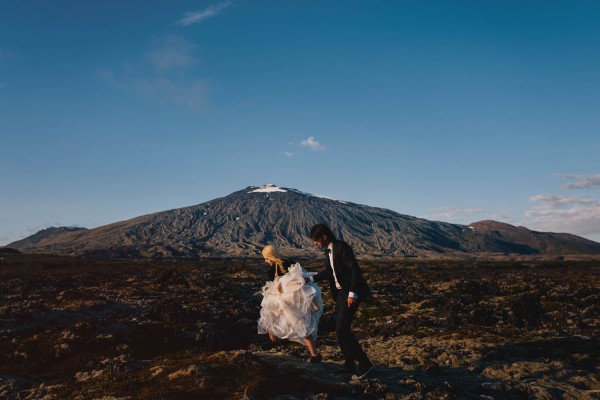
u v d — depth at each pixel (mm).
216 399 7598
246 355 9297
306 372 9219
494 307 23266
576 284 35312
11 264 79188
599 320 19031
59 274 54188
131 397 7809
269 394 7891
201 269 64875
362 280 9023
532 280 39312
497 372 11258
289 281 9297
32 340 16047
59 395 8805
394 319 22969
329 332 21906
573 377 11156
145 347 16719
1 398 10414
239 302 27281
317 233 9258
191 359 9797
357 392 8562
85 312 20656
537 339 15234
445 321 20328
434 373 11188
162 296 28375
